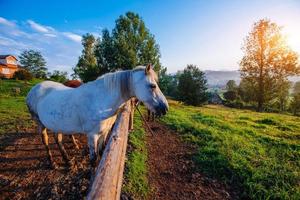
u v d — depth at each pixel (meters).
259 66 25.22
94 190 1.47
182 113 11.13
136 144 5.15
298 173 3.81
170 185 3.54
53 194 2.89
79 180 3.27
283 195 3.16
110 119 3.01
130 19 24.58
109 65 24.31
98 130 2.92
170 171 4.03
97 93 2.84
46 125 3.37
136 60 23.47
